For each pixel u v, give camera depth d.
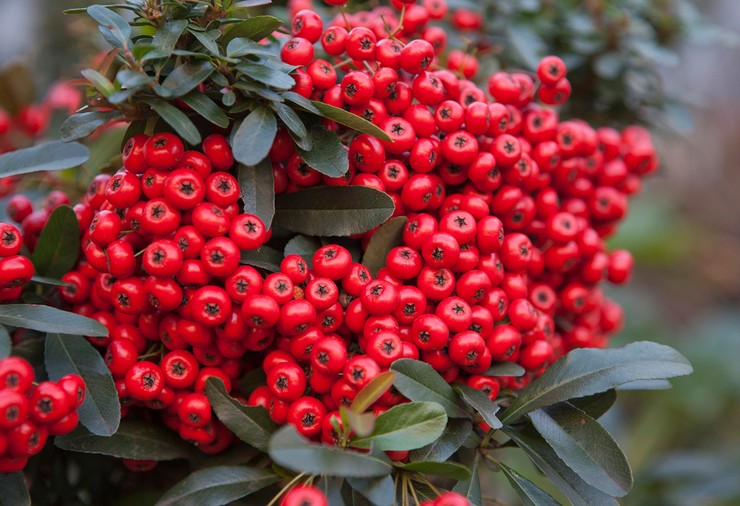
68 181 0.33
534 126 0.29
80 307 0.28
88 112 0.26
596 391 0.27
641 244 0.75
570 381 0.27
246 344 0.27
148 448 0.28
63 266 0.28
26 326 0.26
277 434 0.24
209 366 0.27
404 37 0.31
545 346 0.29
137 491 0.30
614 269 0.32
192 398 0.27
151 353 0.28
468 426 0.27
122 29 0.26
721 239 0.93
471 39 0.36
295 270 0.27
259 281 0.26
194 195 0.26
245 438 0.27
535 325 0.28
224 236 0.26
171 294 0.26
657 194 0.95
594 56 0.36
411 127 0.27
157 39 0.26
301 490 0.25
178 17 0.27
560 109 0.37
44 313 0.26
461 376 0.28
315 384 0.27
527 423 0.28
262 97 0.26
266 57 0.27
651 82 0.37
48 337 0.27
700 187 0.96
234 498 0.26
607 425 0.56
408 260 0.27
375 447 0.25
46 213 0.29
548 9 0.37
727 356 0.64
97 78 0.26
